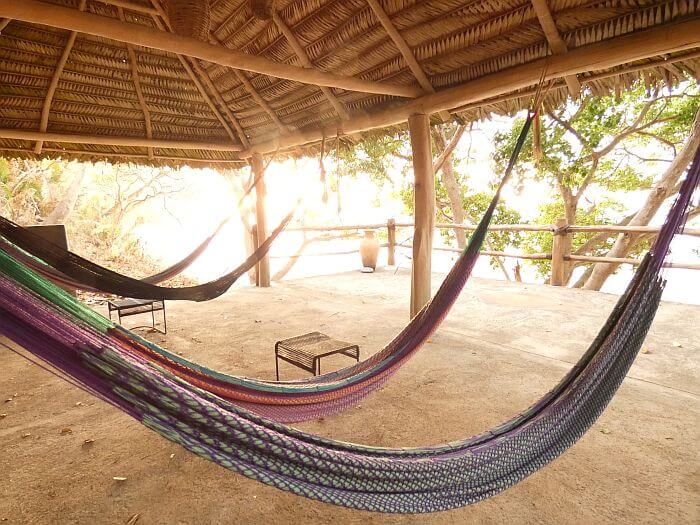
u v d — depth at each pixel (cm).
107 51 431
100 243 1280
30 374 320
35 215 1181
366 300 561
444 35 304
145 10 361
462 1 276
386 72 365
